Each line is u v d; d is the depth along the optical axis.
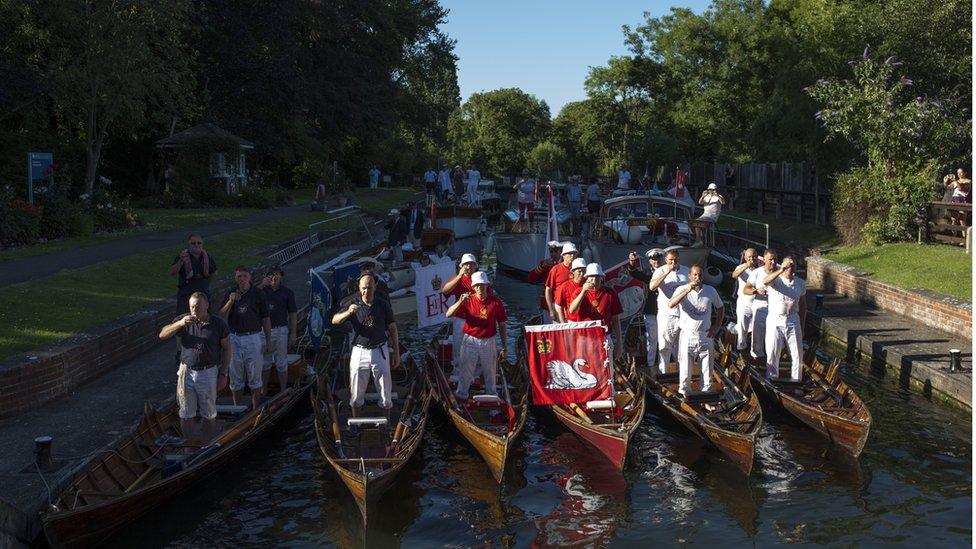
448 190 43.19
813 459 11.46
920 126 22.72
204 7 41.16
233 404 12.38
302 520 9.73
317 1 48.59
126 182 42.62
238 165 42.56
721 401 12.39
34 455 9.80
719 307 12.45
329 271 18.47
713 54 54.91
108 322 14.66
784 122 32.47
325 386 13.11
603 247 25.14
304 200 46.78
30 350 12.56
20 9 27.28
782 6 54.00
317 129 54.88
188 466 9.99
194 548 9.01
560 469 11.26
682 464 11.38
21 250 22.02
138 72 29.09
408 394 12.73
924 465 11.14
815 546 9.02
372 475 9.41
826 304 20.08
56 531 8.34
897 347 15.42
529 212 30.66
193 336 10.81
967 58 26.69
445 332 17.14
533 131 113.62
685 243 24.78
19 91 28.81
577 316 12.39
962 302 16.42
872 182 23.59
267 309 12.29
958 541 9.03
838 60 31.14
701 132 58.41
